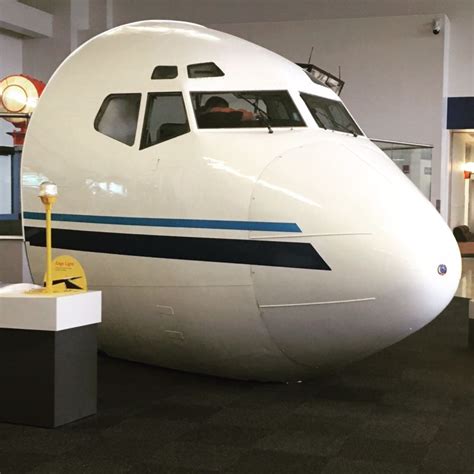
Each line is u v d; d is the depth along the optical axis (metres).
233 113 5.41
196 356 5.48
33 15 15.32
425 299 4.95
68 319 4.61
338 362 5.35
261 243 4.97
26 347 4.59
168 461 4.04
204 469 3.93
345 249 4.84
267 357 5.28
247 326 5.13
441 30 15.16
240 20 16.38
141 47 5.84
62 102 5.90
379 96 15.59
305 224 4.89
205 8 16.42
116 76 5.74
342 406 5.13
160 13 16.58
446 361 6.66
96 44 6.05
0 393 4.68
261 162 5.12
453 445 4.34
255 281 5.00
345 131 5.93
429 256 4.93
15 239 6.66
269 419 4.80
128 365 6.09
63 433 4.49
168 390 5.44
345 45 15.65
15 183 7.50
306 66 7.02
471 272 14.45
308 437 4.45
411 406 5.16
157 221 5.29
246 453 4.17
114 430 4.55
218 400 5.21
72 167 5.71
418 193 5.31
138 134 5.50
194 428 4.60
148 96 5.54
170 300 5.31
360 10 15.91
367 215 4.89
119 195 5.46
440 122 15.37
